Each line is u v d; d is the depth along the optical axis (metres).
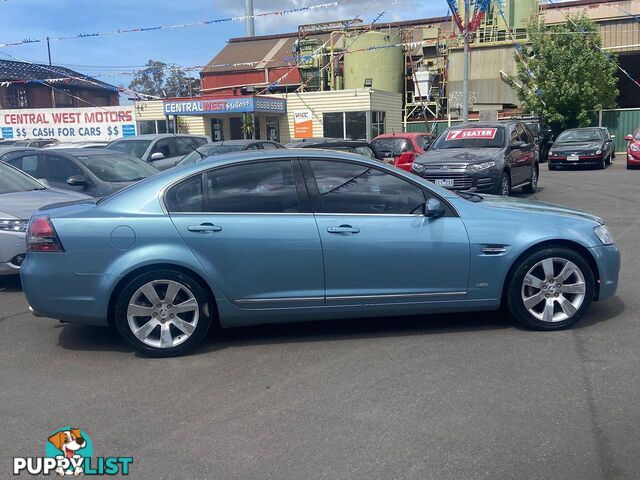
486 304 5.39
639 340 5.17
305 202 5.19
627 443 3.58
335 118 29.67
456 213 5.31
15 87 38.75
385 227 5.17
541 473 3.31
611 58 30.48
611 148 23.75
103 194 9.94
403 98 36.91
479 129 13.33
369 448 3.61
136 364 5.02
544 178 18.88
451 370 4.66
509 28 34.66
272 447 3.66
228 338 5.53
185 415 4.11
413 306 5.30
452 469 3.37
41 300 5.11
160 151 15.15
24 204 7.59
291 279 5.13
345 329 5.66
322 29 36.75
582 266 5.39
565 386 4.33
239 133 31.55
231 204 5.16
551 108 30.14
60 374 4.86
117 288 5.08
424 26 37.66
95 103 44.41
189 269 5.05
